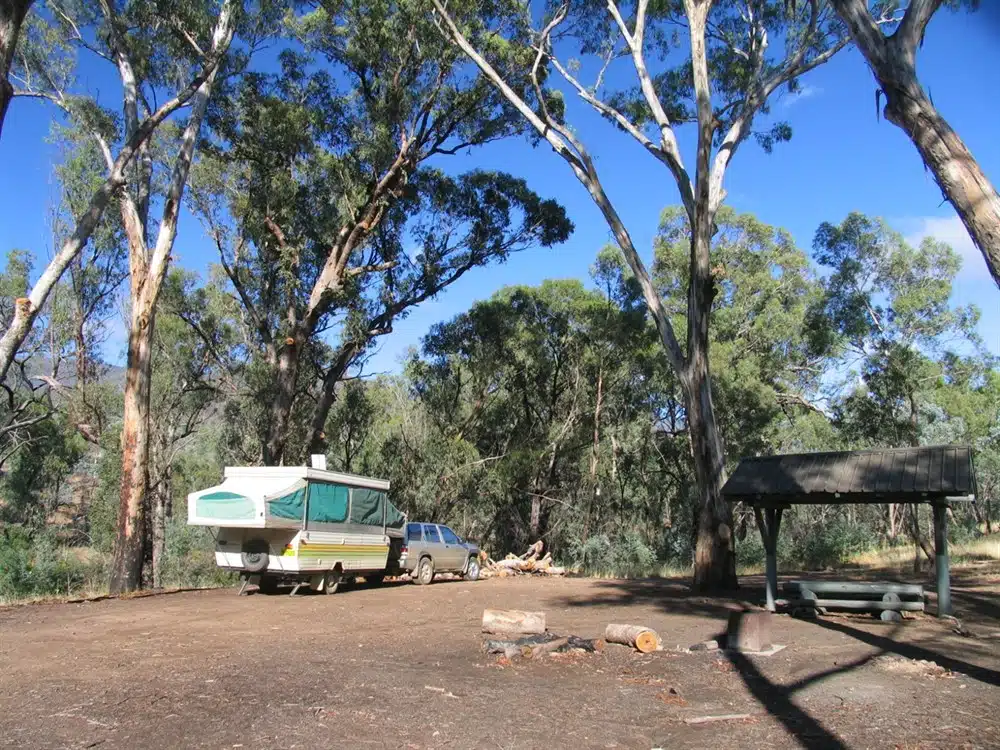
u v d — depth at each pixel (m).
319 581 16.69
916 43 6.70
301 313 26.88
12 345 12.79
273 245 26.30
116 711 6.12
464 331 35.72
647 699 7.01
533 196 29.00
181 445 32.66
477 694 7.02
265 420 29.86
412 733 5.71
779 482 13.58
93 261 30.38
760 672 8.23
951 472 12.12
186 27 18.27
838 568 26.98
